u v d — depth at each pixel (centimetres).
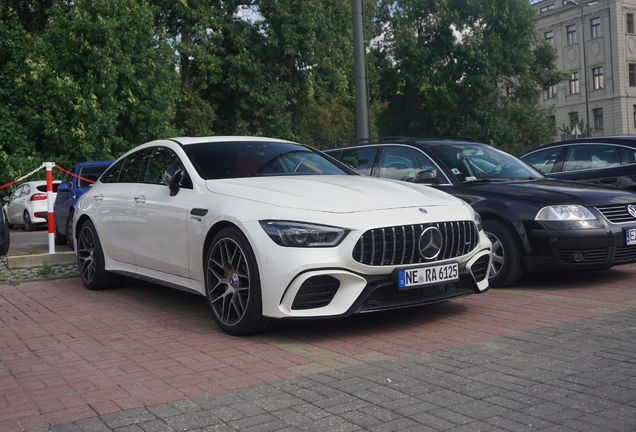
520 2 3772
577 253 615
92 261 689
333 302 445
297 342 455
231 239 473
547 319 495
